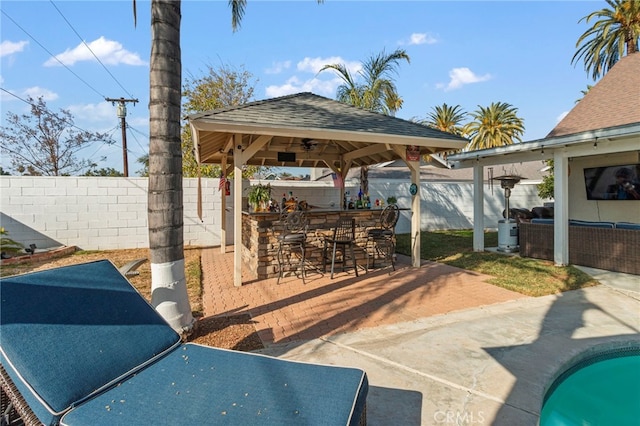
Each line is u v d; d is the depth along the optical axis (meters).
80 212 9.48
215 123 5.25
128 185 9.84
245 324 4.21
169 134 3.55
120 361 2.13
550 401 3.02
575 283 5.90
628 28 17.41
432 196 14.80
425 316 4.44
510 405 2.53
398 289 5.71
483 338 3.72
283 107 6.71
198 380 2.05
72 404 1.76
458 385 2.80
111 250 9.59
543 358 3.24
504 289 5.63
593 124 8.19
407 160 7.23
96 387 1.91
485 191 15.70
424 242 11.10
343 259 7.29
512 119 27.73
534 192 16.73
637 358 3.64
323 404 1.80
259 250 6.62
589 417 2.89
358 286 5.95
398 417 2.40
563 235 7.32
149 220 3.58
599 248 6.99
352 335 3.86
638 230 6.42
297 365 2.25
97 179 9.58
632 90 8.52
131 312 2.51
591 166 9.50
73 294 2.32
